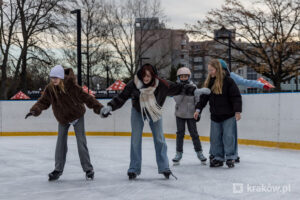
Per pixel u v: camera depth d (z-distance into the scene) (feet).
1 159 22.94
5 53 90.94
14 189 14.30
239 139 31.12
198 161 21.50
